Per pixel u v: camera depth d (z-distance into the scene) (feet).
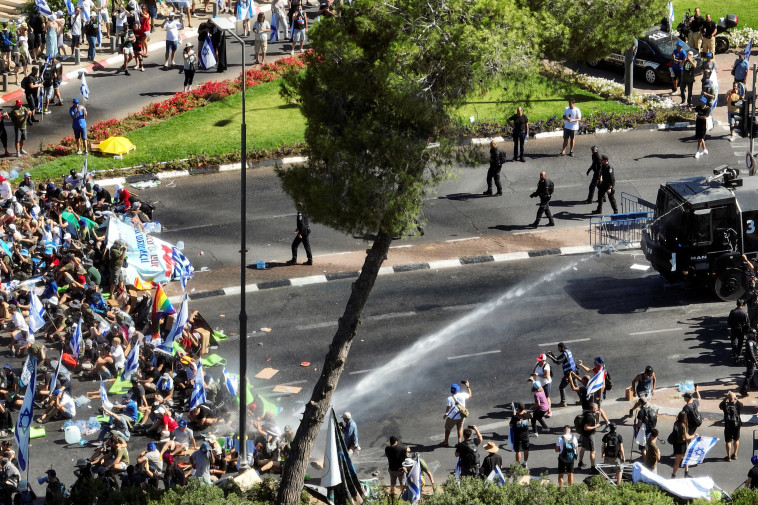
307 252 378.73
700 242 346.33
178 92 495.41
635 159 447.01
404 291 363.56
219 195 429.79
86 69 513.04
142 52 515.91
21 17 529.45
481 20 230.68
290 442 281.54
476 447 266.77
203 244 394.73
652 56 506.07
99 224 386.73
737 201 346.33
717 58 536.83
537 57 238.27
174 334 309.42
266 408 298.56
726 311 346.95
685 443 273.13
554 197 421.18
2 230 374.22
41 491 273.54
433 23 229.25
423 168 241.76
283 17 545.44
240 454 274.16
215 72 515.50
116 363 316.81
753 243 348.79
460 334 338.95
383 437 293.02
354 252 390.21
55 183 422.41
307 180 245.65
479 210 413.39
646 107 481.05
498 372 319.68
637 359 323.16
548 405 290.35
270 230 404.57
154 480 266.36
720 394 305.73
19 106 437.58
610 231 391.86
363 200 236.84
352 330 254.27
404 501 245.86
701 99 439.22
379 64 230.27
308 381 316.81
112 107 484.33
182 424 287.69
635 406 289.12
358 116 242.99
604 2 250.78
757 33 549.54
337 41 235.40
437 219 408.26
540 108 480.64
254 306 356.18
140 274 353.72
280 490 256.52
